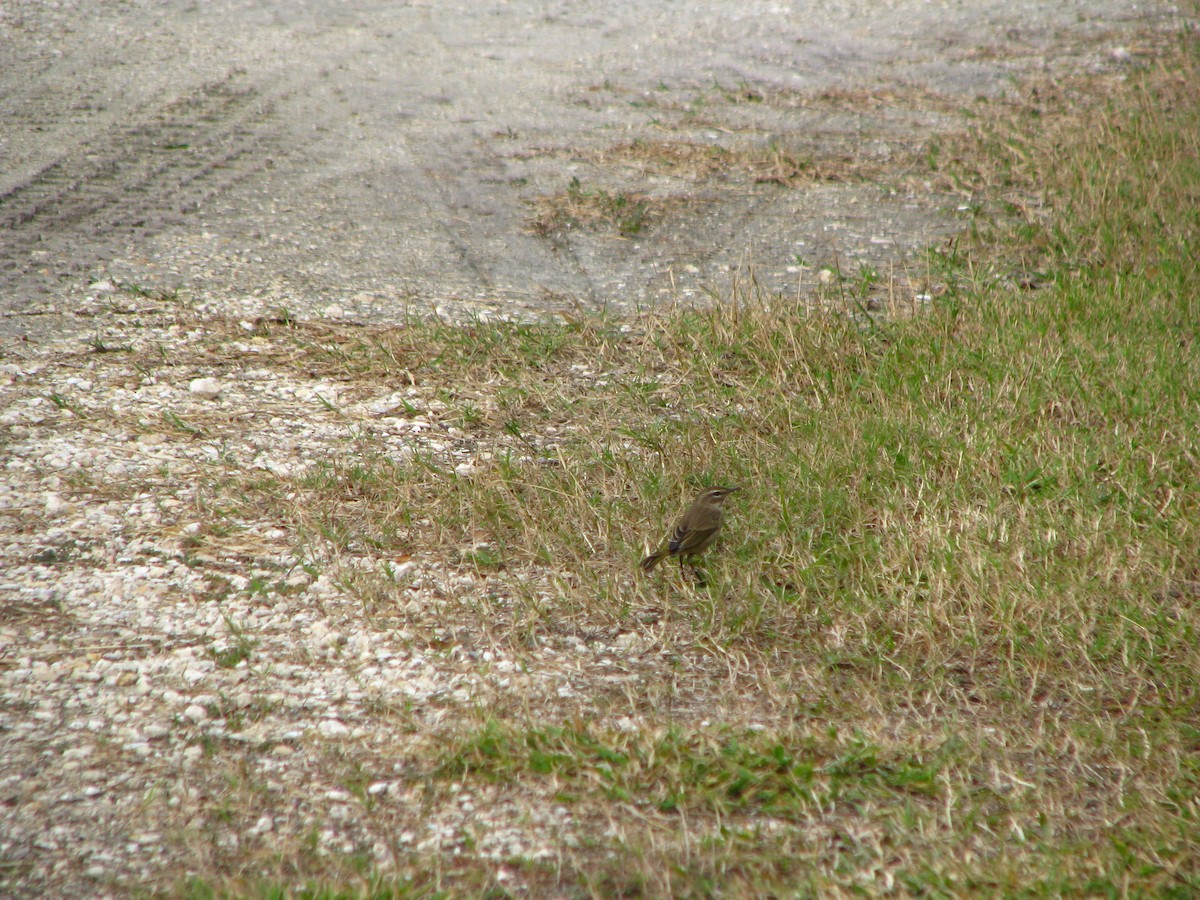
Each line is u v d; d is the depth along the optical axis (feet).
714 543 38.09
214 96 85.05
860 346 52.85
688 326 54.80
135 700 31.01
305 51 96.58
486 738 29.91
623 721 31.27
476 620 35.50
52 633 33.45
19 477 41.24
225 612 35.06
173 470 42.57
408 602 36.09
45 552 37.24
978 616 35.70
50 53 90.48
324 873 25.77
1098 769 30.27
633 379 51.13
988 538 38.86
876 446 44.29
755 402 49.16
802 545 39.01
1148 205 68.64
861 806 28.71
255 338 53.26
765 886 25.95
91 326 52.90
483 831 27.35
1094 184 72.23
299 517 40.11
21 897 24.63
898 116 87.40
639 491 41.98
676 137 82.43
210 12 104.73
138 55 92.12
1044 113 87.15
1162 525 40.01
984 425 45.98
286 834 26.91
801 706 32.19
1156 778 29.86
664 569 38.09
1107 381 49.60
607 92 91.20
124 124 78.18
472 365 51.80
